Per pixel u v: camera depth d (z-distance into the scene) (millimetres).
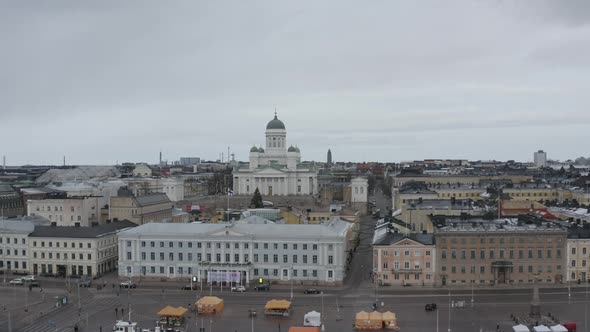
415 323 152875
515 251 193125
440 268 193750
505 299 175625
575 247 193375
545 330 137000
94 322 156375
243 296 183625
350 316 160500
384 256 195750
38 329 150000
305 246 198500
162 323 153000
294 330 139500
